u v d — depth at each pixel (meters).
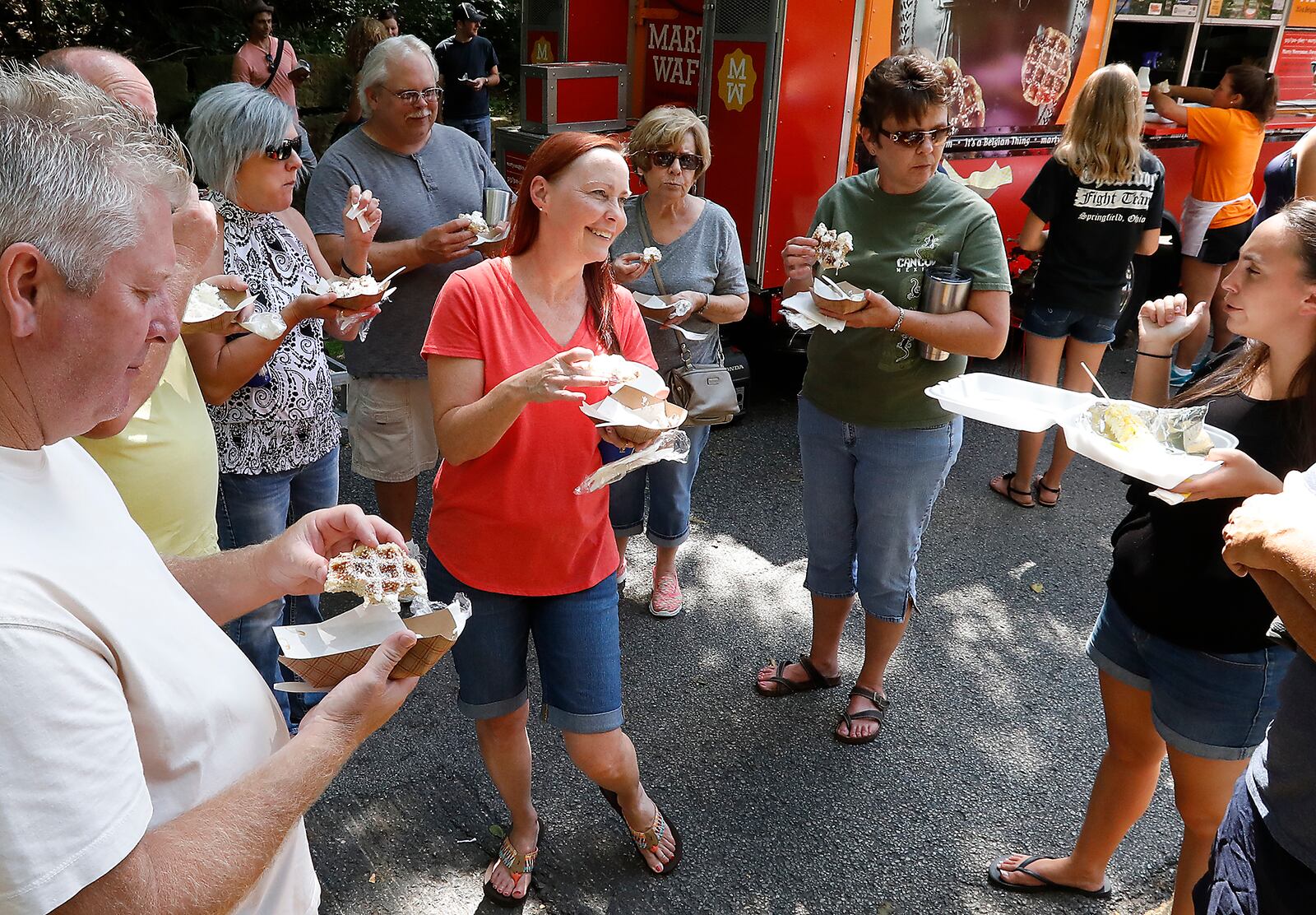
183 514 2.05
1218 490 1.69
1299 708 1.51
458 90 8.81
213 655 1.11
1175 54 6.59
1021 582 4.11
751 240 5.20
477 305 2.09
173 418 2.03
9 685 0.81
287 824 1.04
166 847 0.94
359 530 1.40
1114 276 4.52
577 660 2.21
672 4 5.59
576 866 2.56
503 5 12.84
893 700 3.32
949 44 5.27
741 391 5.50
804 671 3.32
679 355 3.41
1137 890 2.57
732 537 4.34
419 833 2.65
